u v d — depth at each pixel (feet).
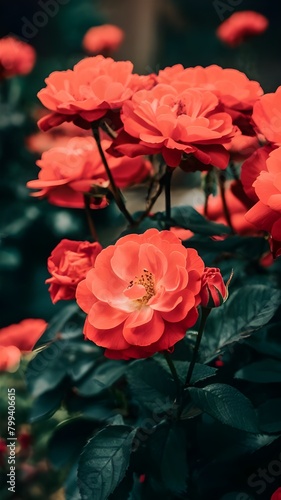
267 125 1.90
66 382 2.44
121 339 1.72
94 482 1.77
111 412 2.34
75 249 2.09
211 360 2.00
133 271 1.78
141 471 1.90
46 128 2.09
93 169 2.21
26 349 3.02
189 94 1.95
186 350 1.98
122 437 1.83
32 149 5.82
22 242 5.95
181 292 1.70
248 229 2.43
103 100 1.99
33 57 5.15
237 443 1.92
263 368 1.95
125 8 11.33
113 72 2.09
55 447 2.40
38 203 5.98
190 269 1.73
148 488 1.99
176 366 1.90
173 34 11.66
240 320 1.94
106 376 2.16
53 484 3.14
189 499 1.93
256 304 1.94
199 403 1.77
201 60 11.51
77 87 2.08
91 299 1.78
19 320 5.81
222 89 2.04
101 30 6.15
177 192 5.53
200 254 2.20
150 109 1.91
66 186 2.25
